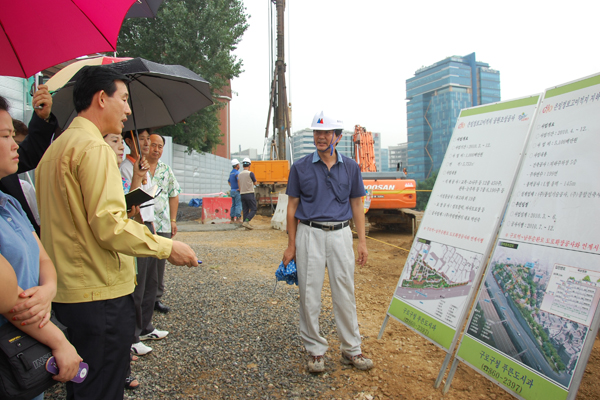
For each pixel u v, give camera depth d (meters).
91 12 2.33
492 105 3.19
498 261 2.75
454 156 3.42
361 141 13.82
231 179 13.30
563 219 2.44
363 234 3.29
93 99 1.87
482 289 2.80
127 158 3.54
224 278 5.79
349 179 3.15
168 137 20.19
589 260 2.25
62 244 1.75
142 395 2.72
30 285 1.48
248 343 3.59
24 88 8.52
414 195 9.98
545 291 2.42
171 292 5.08
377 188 9.94
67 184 1.71
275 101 16.86
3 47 2.30
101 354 1.81
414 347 3.53
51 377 1.45
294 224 3.28
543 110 2.76
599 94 2.43
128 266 1.92
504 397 2.73
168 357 3.31
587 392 2.80
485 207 2.98
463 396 2.75
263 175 16.08
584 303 2.21
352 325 3.09
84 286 1.76
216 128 24.41
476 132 3.27
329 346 3.54
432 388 2.84
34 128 2.43
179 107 3.42
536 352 2.36
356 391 2.81
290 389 2.83
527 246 2.60
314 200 3.10
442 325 2.99
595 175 2.34
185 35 18.58
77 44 2.44
